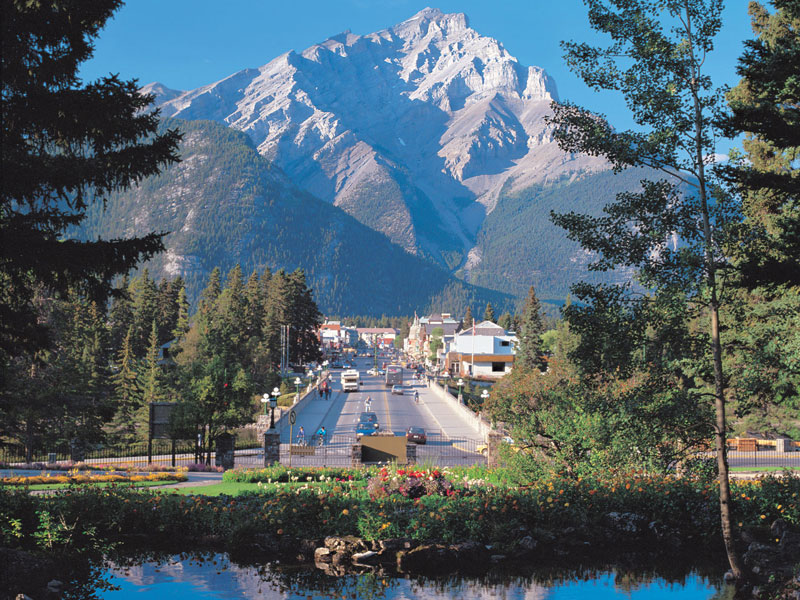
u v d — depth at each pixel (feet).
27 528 54.70
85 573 49.70
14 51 45.75
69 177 45.34
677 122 47.34
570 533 59.98
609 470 73.41
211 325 261.85
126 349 271.28
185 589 47.50
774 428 139.54
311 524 59.57
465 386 366.63
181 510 60.59
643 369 50.47
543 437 80.64
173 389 228.43
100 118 47.16
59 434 157.99
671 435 54.65
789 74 46.03
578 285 51.01
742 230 47.67
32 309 53.62
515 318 629.92
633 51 48.19
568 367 116.88
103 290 49.34
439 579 51.03
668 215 49.14
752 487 67.62
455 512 59.31
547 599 46.65
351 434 174.50
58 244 46.55
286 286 410.93
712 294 47.26
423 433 156.25
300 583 49.57
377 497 64.75
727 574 50.19
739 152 50.08
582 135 49.62
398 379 360.69
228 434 122.62
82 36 48.37
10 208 46.85
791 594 44.01
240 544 57.21
